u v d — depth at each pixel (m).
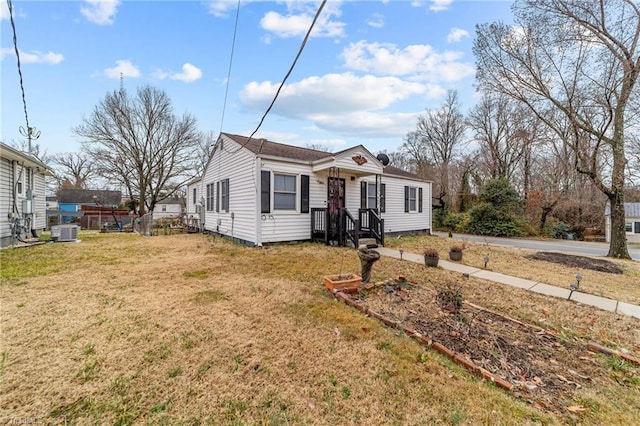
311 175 9.87
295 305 3.77
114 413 1.84
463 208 24.16
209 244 9.55
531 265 7.00
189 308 3.64
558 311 3.85
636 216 17.23
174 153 22.27
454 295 3.68
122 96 20.05
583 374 2.37
